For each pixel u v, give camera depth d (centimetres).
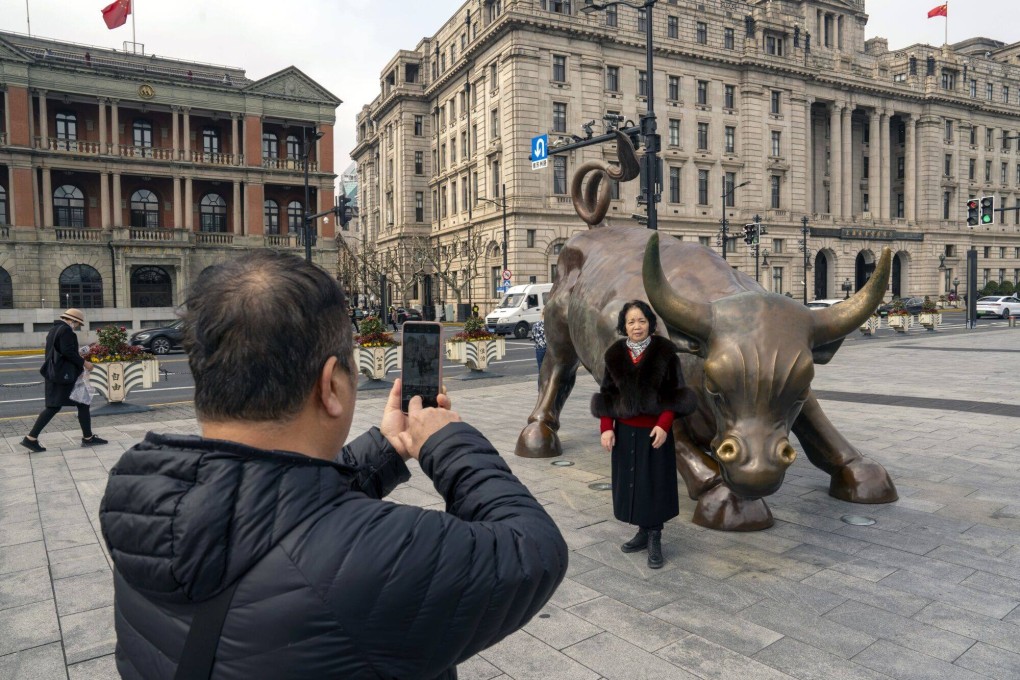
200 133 4156
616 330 499
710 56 4853
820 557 438
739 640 335
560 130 4403
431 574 95
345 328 113
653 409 410
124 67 4053
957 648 323
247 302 101
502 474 123
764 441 377
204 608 91
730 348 385
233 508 92
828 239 5538
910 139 6100
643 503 419
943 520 504
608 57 4556
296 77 4203
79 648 342
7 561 455
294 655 89
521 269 4297
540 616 363
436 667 99
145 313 3259
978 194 6550
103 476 676
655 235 389
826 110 5744
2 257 3531
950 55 6253
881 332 2873
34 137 3666
